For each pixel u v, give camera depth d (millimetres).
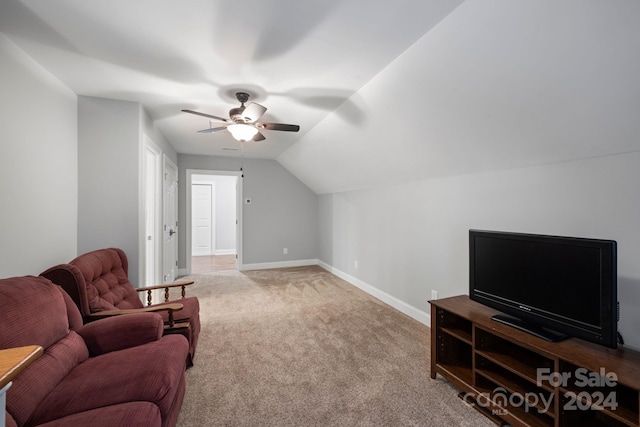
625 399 1278
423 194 3072
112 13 1505
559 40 1304
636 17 1092
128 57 1939
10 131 1793
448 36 1596
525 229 2092
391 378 2070
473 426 1628
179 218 5199
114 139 2680
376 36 1686
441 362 2043
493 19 1392
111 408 1139
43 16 1531
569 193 1825
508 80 1603
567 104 1526
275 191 5805
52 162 2229
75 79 2268
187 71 2121
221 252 7750
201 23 1580
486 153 2197
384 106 2412
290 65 2016
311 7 1451
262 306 3564
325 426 1627
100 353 1626
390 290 3621
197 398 1852
